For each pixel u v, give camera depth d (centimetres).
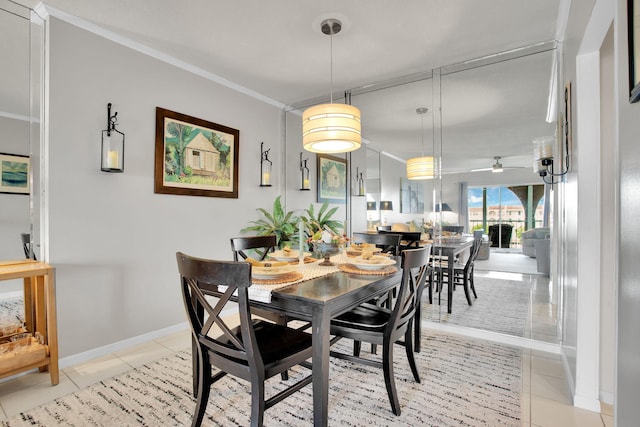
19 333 215
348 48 264
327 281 171
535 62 264
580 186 178
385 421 164
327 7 210
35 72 217
